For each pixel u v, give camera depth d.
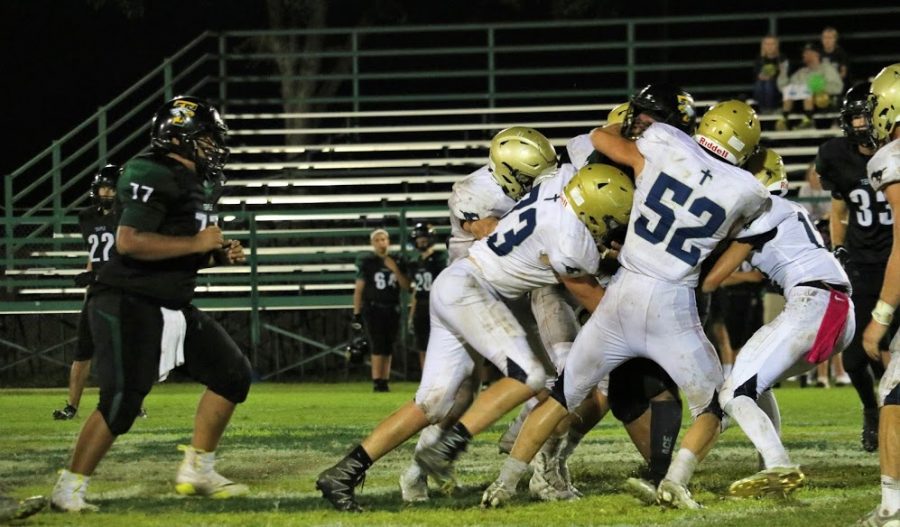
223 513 15.45
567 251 15.77
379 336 42.56
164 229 16.05
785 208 16.95
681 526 14.30
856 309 22.75
